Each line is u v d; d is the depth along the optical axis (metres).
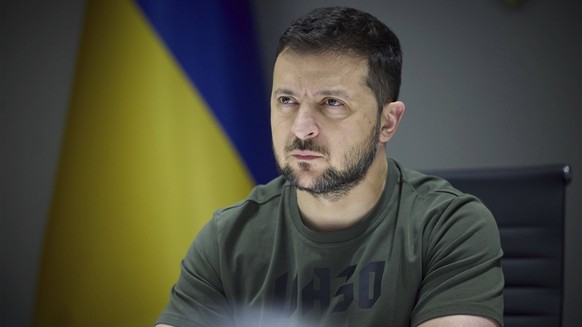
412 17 4.94
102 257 4.57
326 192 2.16
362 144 2.14
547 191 3.00
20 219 5.24
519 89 4.81
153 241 4.50
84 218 4.59
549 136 4.78
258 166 4.62
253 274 2.37
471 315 2.05
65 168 4.63
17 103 5.25
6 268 5.25
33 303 5.21
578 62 4.73
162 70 4.52
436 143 4.92
